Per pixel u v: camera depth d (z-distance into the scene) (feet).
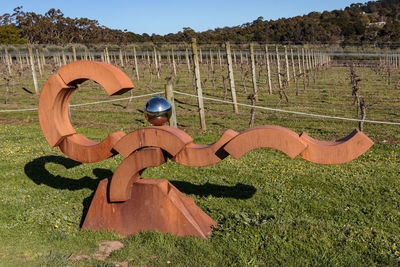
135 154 17.21
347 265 15.07
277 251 15.90
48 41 303.89
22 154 33.71
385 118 50.75
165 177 27.09
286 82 99.55
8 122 52.37
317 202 21.93
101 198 18.48
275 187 24.61
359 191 23.65
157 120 17.24
